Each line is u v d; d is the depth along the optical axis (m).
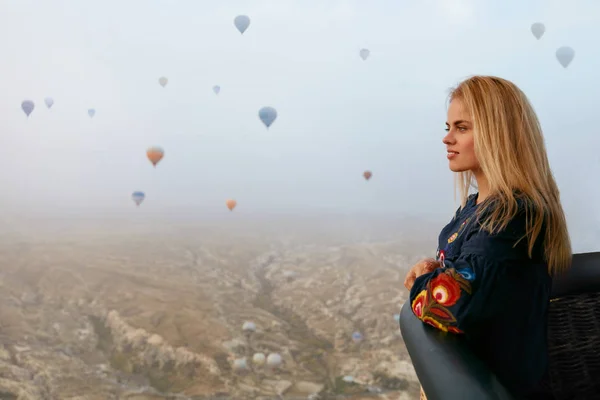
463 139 0.85
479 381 0.56
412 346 0.67
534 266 0.74
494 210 0.75
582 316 1.04
